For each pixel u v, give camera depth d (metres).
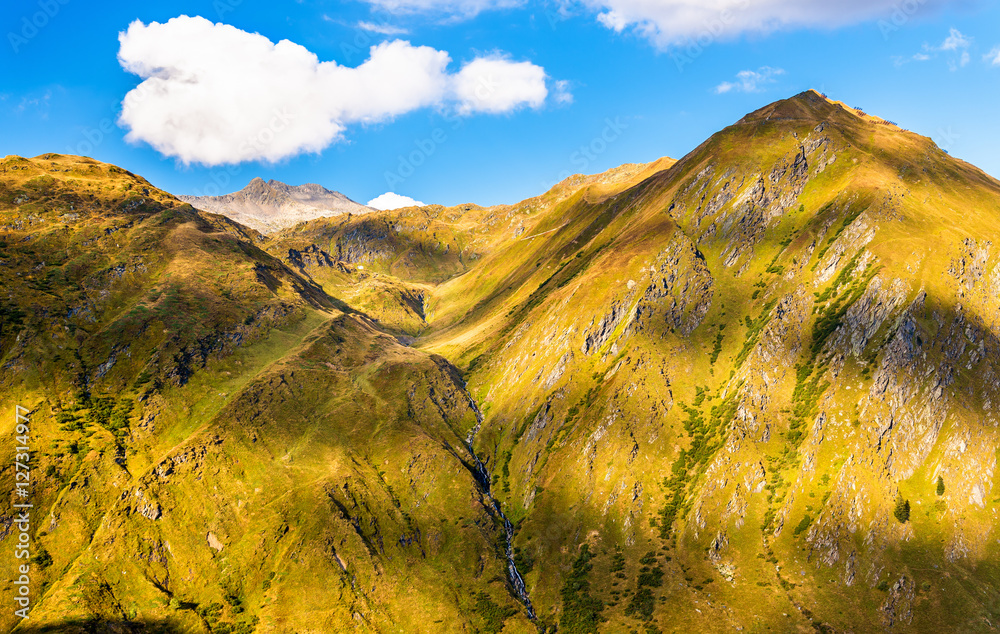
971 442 153.38
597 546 166.38
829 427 164.38
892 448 157.25
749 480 164.25
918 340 169.12
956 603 130.38
